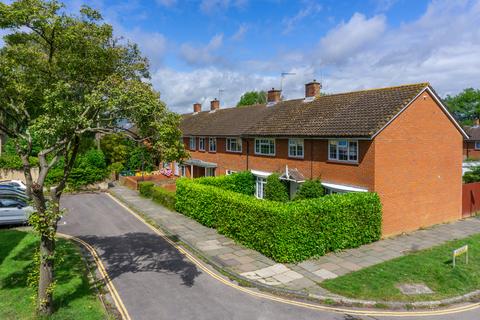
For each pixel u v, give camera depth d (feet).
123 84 34.35
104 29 36.65
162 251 51.31
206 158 113.39
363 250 52.19
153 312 33.58
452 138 68.28
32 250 48.21
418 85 61.82
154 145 35.81
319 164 67.92
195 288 39.04
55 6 32.60
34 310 31.63
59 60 35.45
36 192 30.55
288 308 34.99
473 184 74.84
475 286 40.73
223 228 58.70
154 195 88.53
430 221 65.57
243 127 94.94
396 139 58.80
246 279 41.37
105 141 131.95
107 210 79.05
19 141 33.47
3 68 31.71
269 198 75.41
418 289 39.27
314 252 48.70
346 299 36.76
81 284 38.58
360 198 53.72
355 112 65.46
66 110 30.89
